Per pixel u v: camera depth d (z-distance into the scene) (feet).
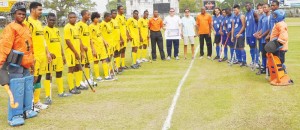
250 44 34.27
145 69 37.37
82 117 19.77
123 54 37.65
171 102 22.43
